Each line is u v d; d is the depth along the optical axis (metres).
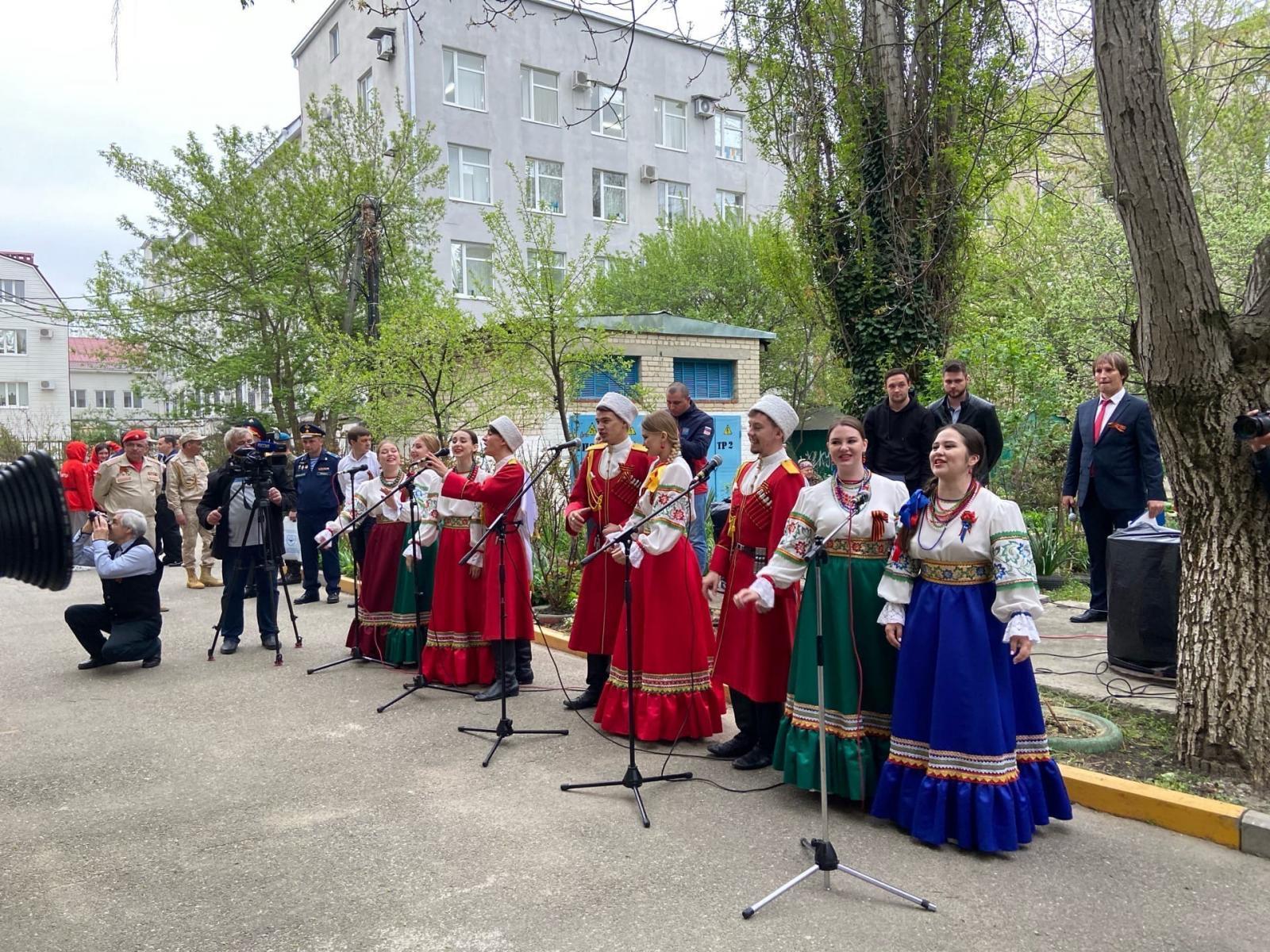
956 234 9.82
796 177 10.34
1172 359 4.12
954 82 8.73
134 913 3.33
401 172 18.73
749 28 7.75
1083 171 13.27
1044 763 3.83
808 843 3.77
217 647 7.76
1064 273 14.58
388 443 7.06
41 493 3.73
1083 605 8.09
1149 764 4.39
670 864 3.64
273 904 3.38
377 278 14.35
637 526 4.50
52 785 4.64
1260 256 4.25
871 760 4.06
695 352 15.82
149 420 27.91
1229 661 4.13
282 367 19.34
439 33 23.97
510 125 25.20
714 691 5.20
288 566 11.05
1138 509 6.89
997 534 3.63
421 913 3.29
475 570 6.16
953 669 3.68
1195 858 3.65
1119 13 4.08
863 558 4.06
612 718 5.23
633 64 27.50
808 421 18.14
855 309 10.41
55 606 10.21
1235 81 8.94
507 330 10.30
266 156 18.77
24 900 3.45
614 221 11.03
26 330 39.97
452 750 5.05
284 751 5.09
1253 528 4.08
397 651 6.86
